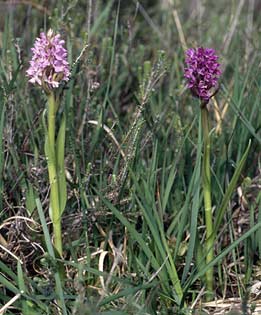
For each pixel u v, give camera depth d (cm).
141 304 71
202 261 72
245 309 67
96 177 87
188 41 128
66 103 86
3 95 81
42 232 79
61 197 70
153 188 78
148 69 100
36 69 64
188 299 76
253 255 80
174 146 93
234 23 119
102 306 70
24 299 69
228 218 84
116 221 81
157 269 71
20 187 84
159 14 148
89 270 69
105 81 105
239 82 99
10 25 109
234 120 94
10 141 84
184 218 74
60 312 70
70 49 89
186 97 104
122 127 99
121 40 117
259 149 92
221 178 87
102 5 137
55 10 108
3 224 77
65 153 89
